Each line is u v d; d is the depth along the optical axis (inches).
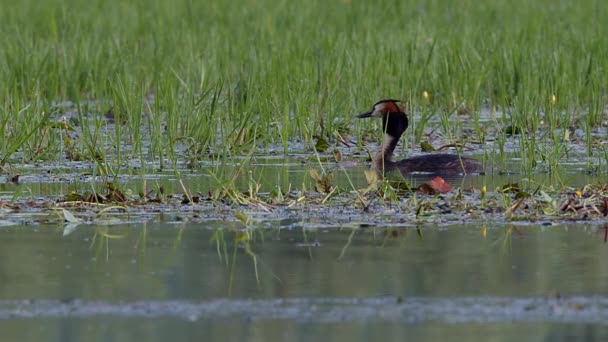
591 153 762.8
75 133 837.8
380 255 450.0
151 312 371.2
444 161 695.7
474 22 1344.7
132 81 964.6
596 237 483.8
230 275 417.1
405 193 605.0
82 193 599.2
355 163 730.8
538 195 583.2
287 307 374.6
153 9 1481.3
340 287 398.3
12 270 425.7
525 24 1283.2
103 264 435.8
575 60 1033.5
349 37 1166.3
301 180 645.9
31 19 1355.8
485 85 1034.1
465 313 366.3
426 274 415.8
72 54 1096.2
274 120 840.3
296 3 1526.8
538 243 472.1
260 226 514.6
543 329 349.1
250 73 927.0
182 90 989.8
